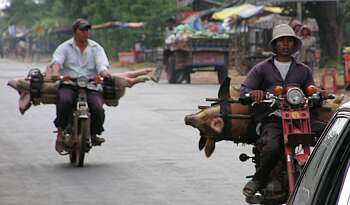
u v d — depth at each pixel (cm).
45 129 2877
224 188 1722
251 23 6009
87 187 1750
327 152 736
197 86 5266
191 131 2767
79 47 2094
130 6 9938
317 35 6444
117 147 2377
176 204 1562
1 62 12825
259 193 1441
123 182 1805
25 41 16488
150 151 2286
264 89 1377
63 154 2084
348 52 4603
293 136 1214
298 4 5559
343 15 6356
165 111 3506
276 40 1367
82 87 2033
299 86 1373
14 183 1809
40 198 1636
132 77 2120
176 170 1955
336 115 763
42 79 2080
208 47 5466
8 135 2711
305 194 759
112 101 2127
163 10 9525
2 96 4488
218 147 2334
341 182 672
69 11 11500
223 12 6278
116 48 10462
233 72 6375
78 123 2005
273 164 1277
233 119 1335
